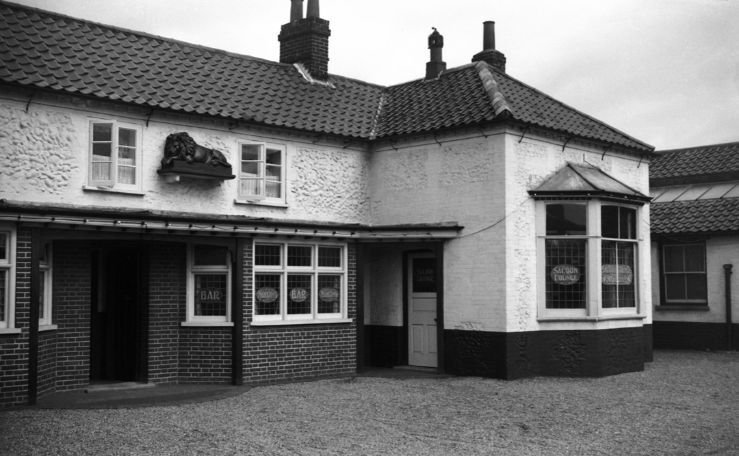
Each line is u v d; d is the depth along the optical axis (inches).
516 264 583.5
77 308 517.0
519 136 593.6
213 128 563.5
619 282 623.8
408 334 657.0
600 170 661.9
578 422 411.5
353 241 619.5
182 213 530.6
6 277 442.3
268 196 598.9
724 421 416.8
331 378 585.0
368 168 669.9
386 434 378.3
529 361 586.6
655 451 348.5
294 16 714.2
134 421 402.6
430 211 627.5
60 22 550.6
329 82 703.7
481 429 392.2
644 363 692.1
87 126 498.9
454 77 695.1
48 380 487.8
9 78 460.8
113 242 533.3
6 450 337.4
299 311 585.9
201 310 557.3
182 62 600.7
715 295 810.8
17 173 467.5
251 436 369.7
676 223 832.3
